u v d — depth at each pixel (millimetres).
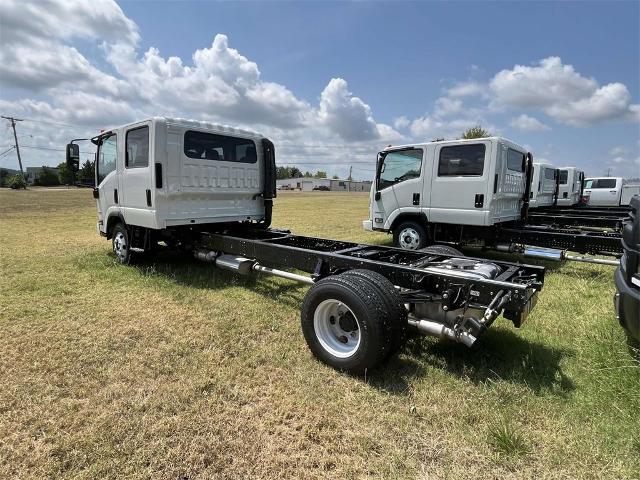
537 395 2680
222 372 3002
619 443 2197
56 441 2227
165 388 2768
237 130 6211
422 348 3432
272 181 6750
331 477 2016
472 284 3037
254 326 3916
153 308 4414
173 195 5449
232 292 5035
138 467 2049
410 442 2271
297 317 4188
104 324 3932
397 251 4539
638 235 2758
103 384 2828
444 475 2025
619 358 2965
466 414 2494
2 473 2002
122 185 6070
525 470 2051
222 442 2250
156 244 6105
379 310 2830
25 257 7082
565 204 16781
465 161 6949
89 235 10117
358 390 2793
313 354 3277
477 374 2979
